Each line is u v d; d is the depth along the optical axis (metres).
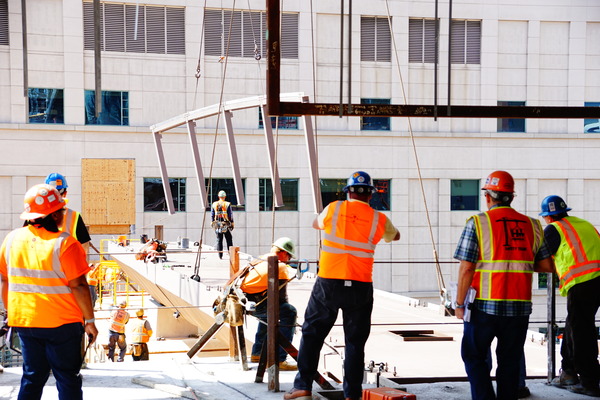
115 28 32.34
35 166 31.38
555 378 6.05
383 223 4.97
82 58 31.77
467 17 34.16
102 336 22.69
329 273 4.95
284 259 6.88
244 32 33.44
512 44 34.78
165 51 32.81
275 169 11.79
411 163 34.16
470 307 4.73
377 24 33.91
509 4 34.44
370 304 5.07
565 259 5.73
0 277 4.49
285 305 6.76
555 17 34.72
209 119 33.09
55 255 4.27
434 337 11.16
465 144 34.50
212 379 6.17
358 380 5.10
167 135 32.72
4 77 31.00
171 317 24.33
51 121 31.73
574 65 35.00
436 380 6.44
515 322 4.71
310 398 5.23
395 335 11.33
